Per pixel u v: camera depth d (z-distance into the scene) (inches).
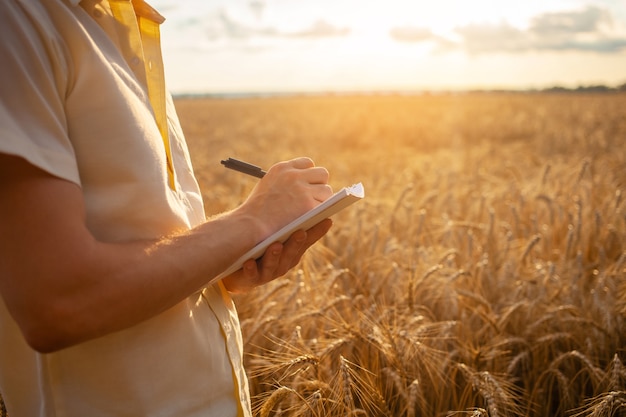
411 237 181.2
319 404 76.9
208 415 44.9
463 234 174.1
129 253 35.3
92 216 37.2
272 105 2036.2
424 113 1239.5
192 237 39.2
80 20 38.2
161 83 44.9
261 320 109.8
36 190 32.3
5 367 43.8
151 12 44.8
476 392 104.3
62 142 33.9
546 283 137.8
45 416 41.1
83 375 40.7
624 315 127.0
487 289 142.7
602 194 243.8
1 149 30.4
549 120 922.1
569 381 118.6
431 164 420.5
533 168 374.6
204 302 47.1
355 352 107.3
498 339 117.3
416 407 109.4
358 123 875.4
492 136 806.5
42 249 32.2
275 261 45.7
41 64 33.7
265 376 104.1
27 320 32.8
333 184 327.9
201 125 1085.1
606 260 157.2
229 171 344.5
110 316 34.3
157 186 39.0
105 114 37.0
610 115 970.7
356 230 168.4
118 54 40.7
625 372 92.3
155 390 41.4
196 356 44.0
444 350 116.0
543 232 187.0
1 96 31.7
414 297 122.6
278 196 46.0
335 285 127.3
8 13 32.7
